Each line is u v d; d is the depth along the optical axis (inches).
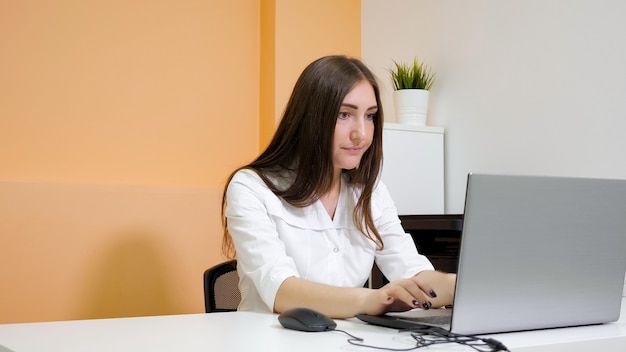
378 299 50.9
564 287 47.4
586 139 95.1
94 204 103.3
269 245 61.8
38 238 98.9
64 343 42.0
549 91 100.7
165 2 120.5
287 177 68.9
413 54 127.4
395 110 119.9
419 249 98.7
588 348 43.4
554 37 100.0
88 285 102.0
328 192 69.4
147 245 107.0
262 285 58.4
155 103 118.7
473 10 114.2
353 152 64.5
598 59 93.4
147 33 118.4
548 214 45.2
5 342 42.6
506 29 108.2
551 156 100.5
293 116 66.7
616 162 90.8
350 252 70.1
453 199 118.0
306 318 46.1
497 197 42.7
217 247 113.3
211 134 124.6
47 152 108.4
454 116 118.3
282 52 126.6
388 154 112.8
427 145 116.9
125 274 105.0
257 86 130.4
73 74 111.2
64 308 100.0
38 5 108.7
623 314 60.4
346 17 136.4
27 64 107.4
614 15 91.2
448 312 54.1
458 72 117.4
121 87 115.5
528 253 44.9
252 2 130.3
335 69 64.0
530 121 103.9
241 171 68.8
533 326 46.8
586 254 47.8
